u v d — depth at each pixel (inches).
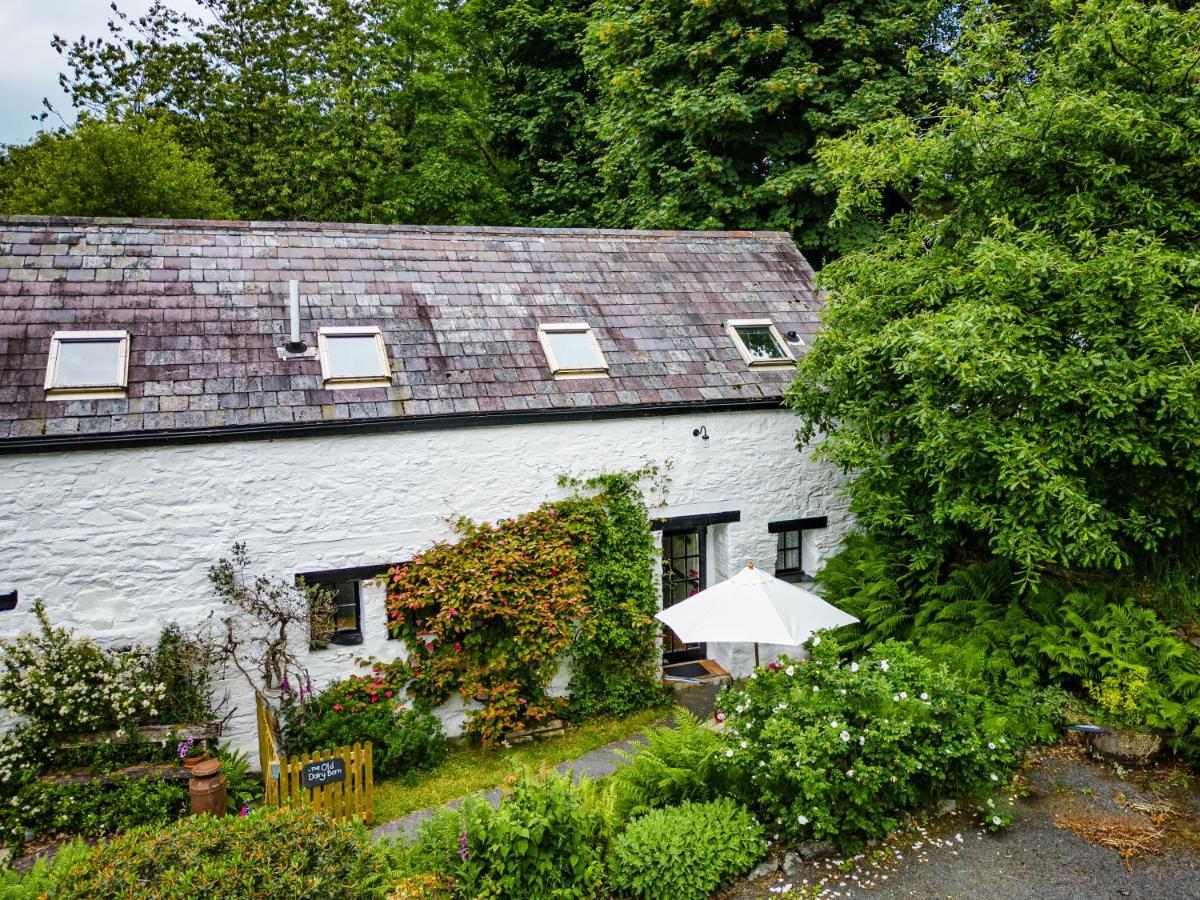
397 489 361.4
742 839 243.3
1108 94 309.0
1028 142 325.7
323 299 393.1
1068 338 314.0
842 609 398.6
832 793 250.7
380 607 359.3
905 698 269.7
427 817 299.0
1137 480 316.5
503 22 888.3
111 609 319.6
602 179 814.5
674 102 614.2
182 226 408.8
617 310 445.4
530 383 389.1
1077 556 298.8
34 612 308.7
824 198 644.1
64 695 293.4
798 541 470.9
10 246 366.9
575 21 818.8
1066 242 322.3
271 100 876.0
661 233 514.9
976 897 228.2
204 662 317.7
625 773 279.1
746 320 465.7
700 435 420.2
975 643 333.7
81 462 312.2
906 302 353.4
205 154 836.6
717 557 449.7
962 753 262.4
